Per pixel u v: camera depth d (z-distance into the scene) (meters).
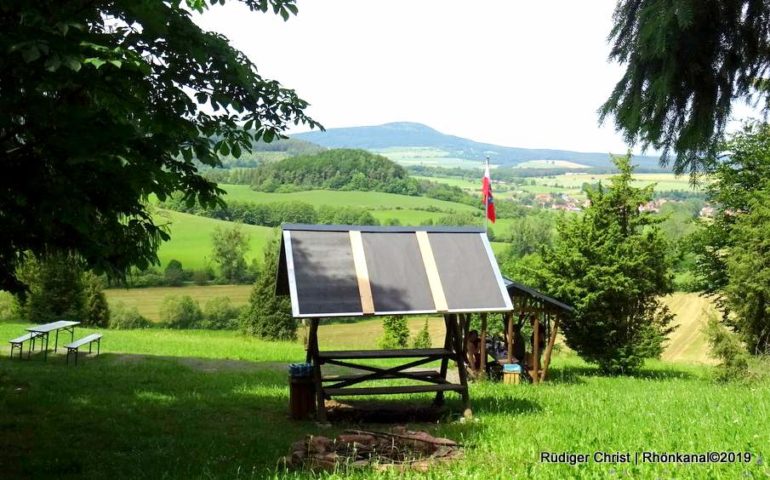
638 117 9.91
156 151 8.73
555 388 17.02
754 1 9.29
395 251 12.04
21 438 9.49
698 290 34.28
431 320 59.62
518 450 8.23
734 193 32.72
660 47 8.91
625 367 23.50
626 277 22.86
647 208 25.73
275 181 146.12
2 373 14.95
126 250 9.44
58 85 7.05
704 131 9.89
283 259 12.24
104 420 10.96
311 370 11.95
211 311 59.62
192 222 96.25
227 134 11.20
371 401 13.83
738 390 15.68
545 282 24.17
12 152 7.20
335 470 7.20
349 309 11.04
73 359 20.06
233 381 16.41
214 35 11.29
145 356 21.61
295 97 11.61
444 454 8.12
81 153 6.62
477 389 16.38
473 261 12.25
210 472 7.56
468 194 160.62
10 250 8.24
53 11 7.11
